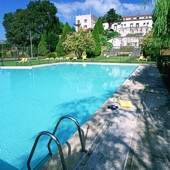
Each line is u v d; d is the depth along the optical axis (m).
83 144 2.64
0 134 4.05
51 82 10.67
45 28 38.12
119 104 4.89
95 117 4.00
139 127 3.48
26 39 35.72
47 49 31.08
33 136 3.95
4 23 41.28
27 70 15.11
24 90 8.65
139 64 16.02
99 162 2.42
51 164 2.39
